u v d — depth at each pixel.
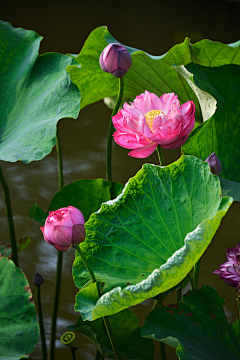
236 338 2.90
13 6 10.06
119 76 3.12
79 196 3.38
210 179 2.88
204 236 2.75
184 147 3.07
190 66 3.30
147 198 2.96
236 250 3.01
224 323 2.92
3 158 3.08
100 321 3.35
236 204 5.15
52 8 10.26
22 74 3.36
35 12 9.89
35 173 5.16
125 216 2.97
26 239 3.56
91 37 3.38
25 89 3.32
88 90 3.57
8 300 2.98
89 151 5.57
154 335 2.85
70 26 9.30
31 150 3.08
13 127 3.26
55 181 4.99
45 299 3.83
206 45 3.34
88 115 6.51
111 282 2.92
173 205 2.94
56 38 8.63
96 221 2.97
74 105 3.14
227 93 3.30
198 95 3.20
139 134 2.92
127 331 3.35
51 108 3.18
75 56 3.51
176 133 2.90
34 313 2.96
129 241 2.96
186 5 11.62
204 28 10.12
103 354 3.27
